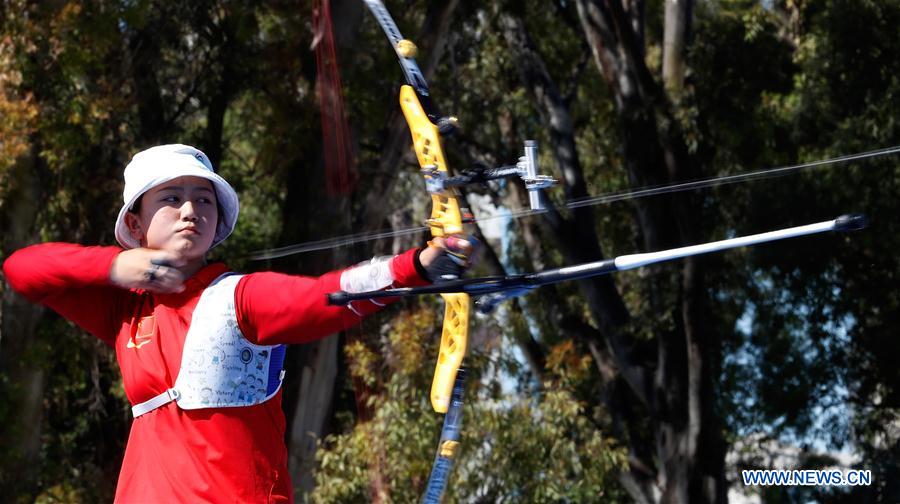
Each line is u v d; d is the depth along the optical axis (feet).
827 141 73.82
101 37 53.93
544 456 65.05
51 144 55.11
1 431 59.41
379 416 61.46
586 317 86.43
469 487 62.59
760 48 79.20
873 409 83.41
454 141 84.58
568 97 77.87
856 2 70.44
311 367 64.80
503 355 66.74
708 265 74.28
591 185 81.35
